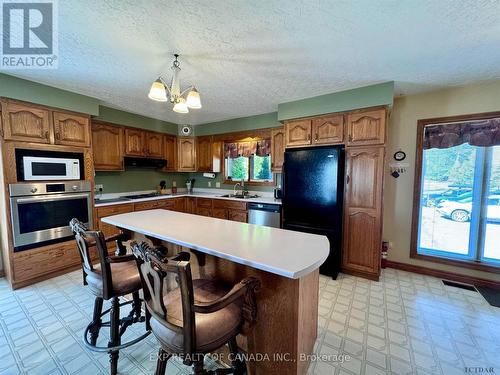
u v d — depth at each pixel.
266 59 2.08
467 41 1.78
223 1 1.37
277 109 3.65
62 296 2.39
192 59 2.08
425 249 3.09
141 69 2.28
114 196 4.00
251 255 1.22
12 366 1.54
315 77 2.46
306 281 1.36
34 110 2.56
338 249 2.87
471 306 2.26
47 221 2.68
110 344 1.56
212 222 2.01
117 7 1.42
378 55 2.01
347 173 2.88
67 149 2.85
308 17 1.51
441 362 1.59
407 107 3.05
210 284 1.45
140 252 1.07
